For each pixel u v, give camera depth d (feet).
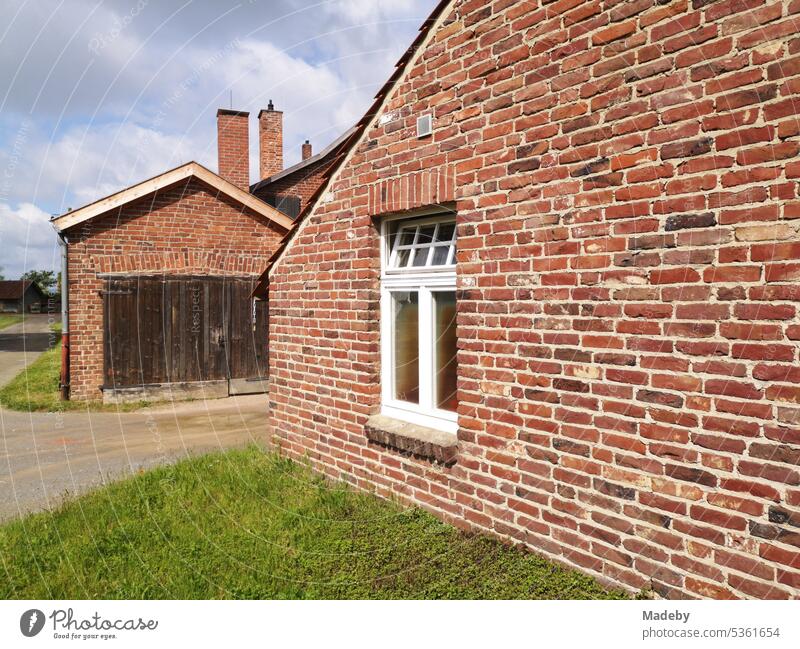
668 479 8.66
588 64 9.63
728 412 7.97
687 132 8.34
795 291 7.30
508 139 11.03
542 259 10.44
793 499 7.34
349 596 10.09
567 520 10.11
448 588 9.96
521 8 10.73
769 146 7.52
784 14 7.36
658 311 8.74
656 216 8.74
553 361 10.29
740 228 7.80
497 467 11.40
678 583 8.54
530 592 9.45
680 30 8.41
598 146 9.51
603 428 9.51
